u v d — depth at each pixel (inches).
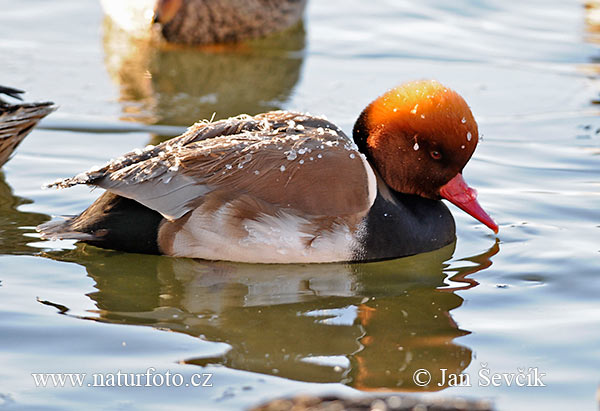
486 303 374.3
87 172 398.3
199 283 391.9
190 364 321.7
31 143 544.4
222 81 668.1
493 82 666.8
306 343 340.8
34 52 701.9
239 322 357.4
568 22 790.5
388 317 363.3
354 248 401.7
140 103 619.2
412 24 787.4
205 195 390.3
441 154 419.2
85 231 400.5
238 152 395.2
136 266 404.5
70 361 321.7
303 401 280.5
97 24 776.3
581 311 363.3
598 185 501.0
